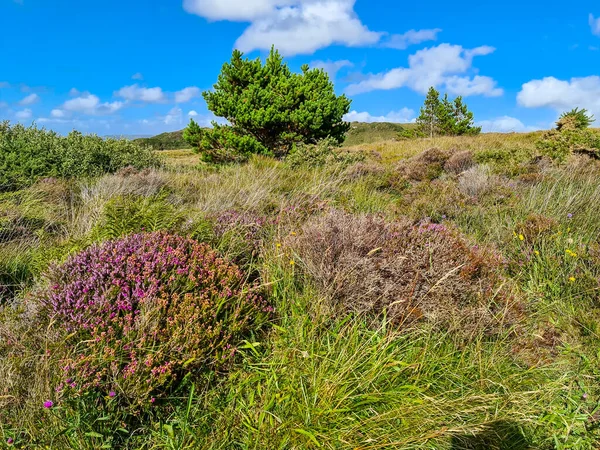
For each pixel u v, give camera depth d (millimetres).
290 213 4895
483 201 5949
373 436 2047
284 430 2053
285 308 2959
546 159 9109
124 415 2018
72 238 3939
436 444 2068
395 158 15492
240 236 3912
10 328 2389
